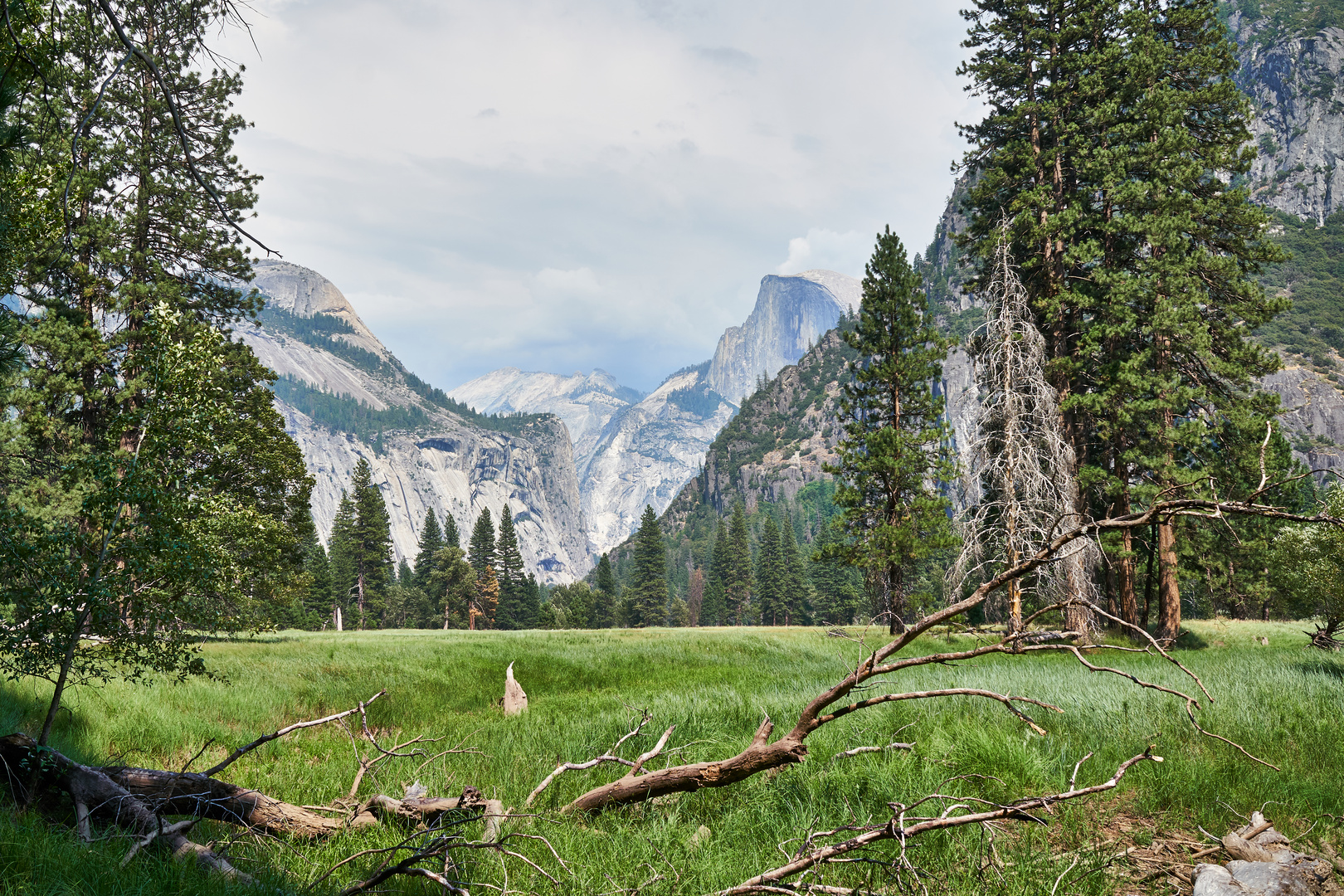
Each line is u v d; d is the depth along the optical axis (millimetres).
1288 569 18328
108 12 4715
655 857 5145
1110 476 26531
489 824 5340
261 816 5547
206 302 25969
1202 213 26859
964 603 4410
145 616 6578
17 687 9781
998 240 27812
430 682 16219
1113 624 26594
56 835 4371
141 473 6633
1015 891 4547
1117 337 27562
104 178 21047
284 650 21125
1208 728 7805
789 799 6414
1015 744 6832
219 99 21734
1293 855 4766
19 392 20156
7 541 6105
